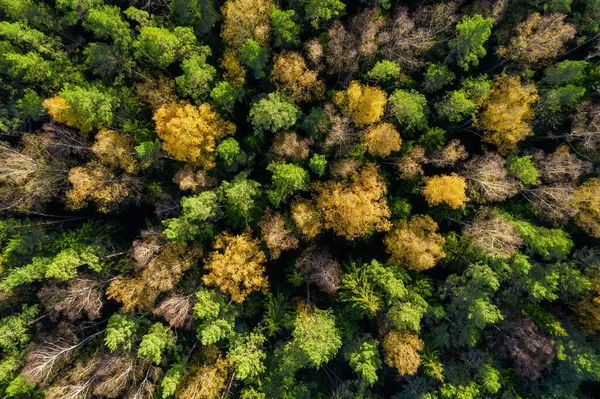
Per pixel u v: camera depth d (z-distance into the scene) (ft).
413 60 87.25
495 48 90.94
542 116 91.71
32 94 84.58
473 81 88.02
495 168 86.22
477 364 91.30
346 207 82.94
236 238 87.25
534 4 87.10
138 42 81.10
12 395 83.82
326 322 86.12
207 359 91.40
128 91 89.30
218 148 81.97
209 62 92.73
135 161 90.22
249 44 75.97
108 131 86.79
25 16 83.15
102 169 89.45
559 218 90.63
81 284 89.56
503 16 88.74
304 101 91.25
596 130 86.43
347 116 85.40
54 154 90.53
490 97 88.94
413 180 91.97
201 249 92.94
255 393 86.22
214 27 93.66
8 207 88.53
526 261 84.79
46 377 84.23
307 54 86.99
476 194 90.79
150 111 93.66
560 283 90.48
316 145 89.61
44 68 82.74
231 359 85.30
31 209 92.89
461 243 93.45
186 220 82.99
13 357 87.25
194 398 82.84
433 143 91.30
